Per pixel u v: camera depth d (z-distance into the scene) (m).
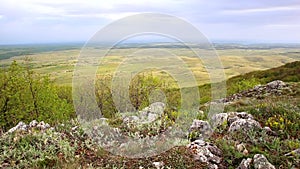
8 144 7.55
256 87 20.62
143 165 6.72
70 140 8.07
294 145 7.73
